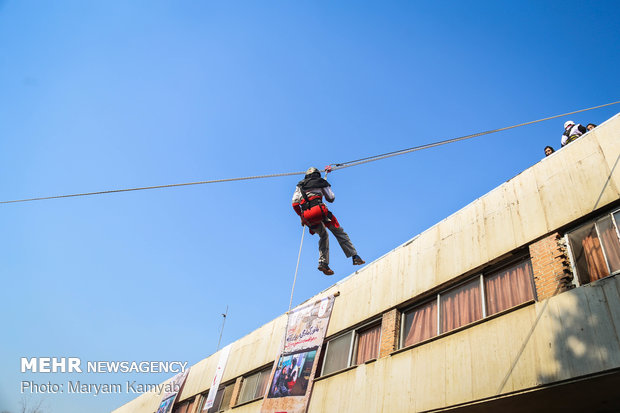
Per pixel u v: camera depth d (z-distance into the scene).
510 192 11.08
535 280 9.59
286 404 14.41
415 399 10.52
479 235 11.41
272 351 17.66
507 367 8.98
